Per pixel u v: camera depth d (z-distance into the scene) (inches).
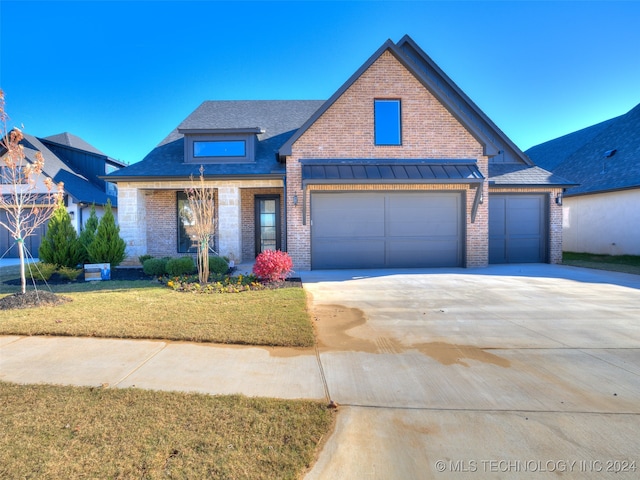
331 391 135.4
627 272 434.0
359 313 246.1
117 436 105.3
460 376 148.7
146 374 148.4
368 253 469.1
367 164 455.5
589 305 266.7
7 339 188.1
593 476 91.8
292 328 203.5
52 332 194.4
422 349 178.9
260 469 92.9
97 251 413.7
